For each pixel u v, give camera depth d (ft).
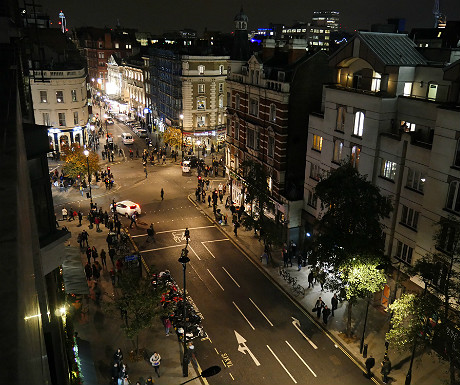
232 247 134.21
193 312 98.17
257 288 111.55
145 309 82.23
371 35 101.19
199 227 148.25
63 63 230.68
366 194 82.38
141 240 137.39
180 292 107.55
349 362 85.35
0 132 10.26
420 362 84.48
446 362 83.10
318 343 90.94
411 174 90.53
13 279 6.23
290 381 80.33
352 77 109.19
